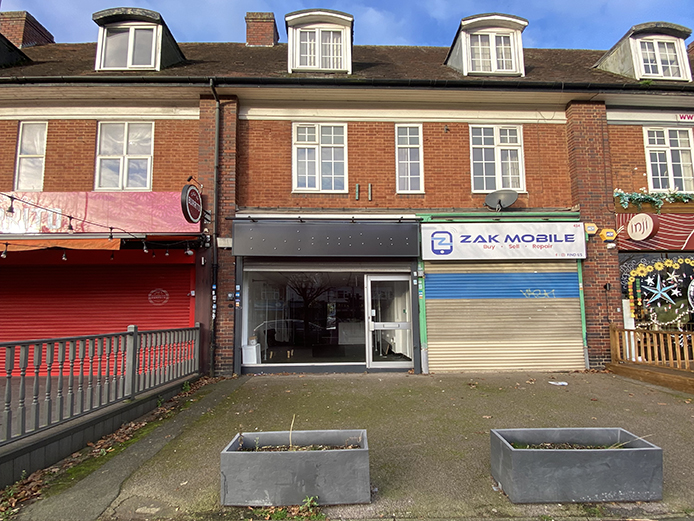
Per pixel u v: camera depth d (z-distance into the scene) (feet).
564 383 24.04
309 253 27.35
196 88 28.02
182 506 11.19
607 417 17.95
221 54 38.32
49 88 27.58
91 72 30.99
